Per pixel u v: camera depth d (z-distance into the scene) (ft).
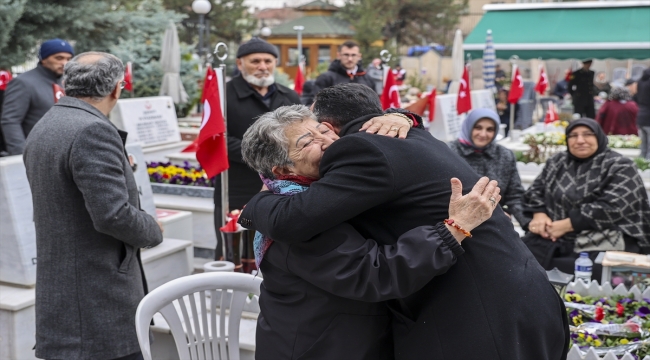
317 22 150.71
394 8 140.97
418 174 6.35
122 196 9.08
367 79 25.22
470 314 6.30
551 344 6.65
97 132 8.97
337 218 6.22
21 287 11.94
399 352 6.75
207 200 19.67
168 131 26.43
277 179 6.95
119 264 9.59
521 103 48.32
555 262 14.84
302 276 6.64
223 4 130.31
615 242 14.70
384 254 6.26
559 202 15.44
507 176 16.48
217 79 12.51
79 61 9.36
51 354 9.24
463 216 6.15
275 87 15.67
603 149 15.30
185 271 15.15
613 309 11.13
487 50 38.91
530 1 108.17
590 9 50.37
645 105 34.19
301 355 6.86
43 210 9.20
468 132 16.58
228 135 15.26
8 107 16.33
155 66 37.42
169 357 11.94
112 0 46.80
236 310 8.83
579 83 48.29
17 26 39.75
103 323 9.36
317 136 6.79
